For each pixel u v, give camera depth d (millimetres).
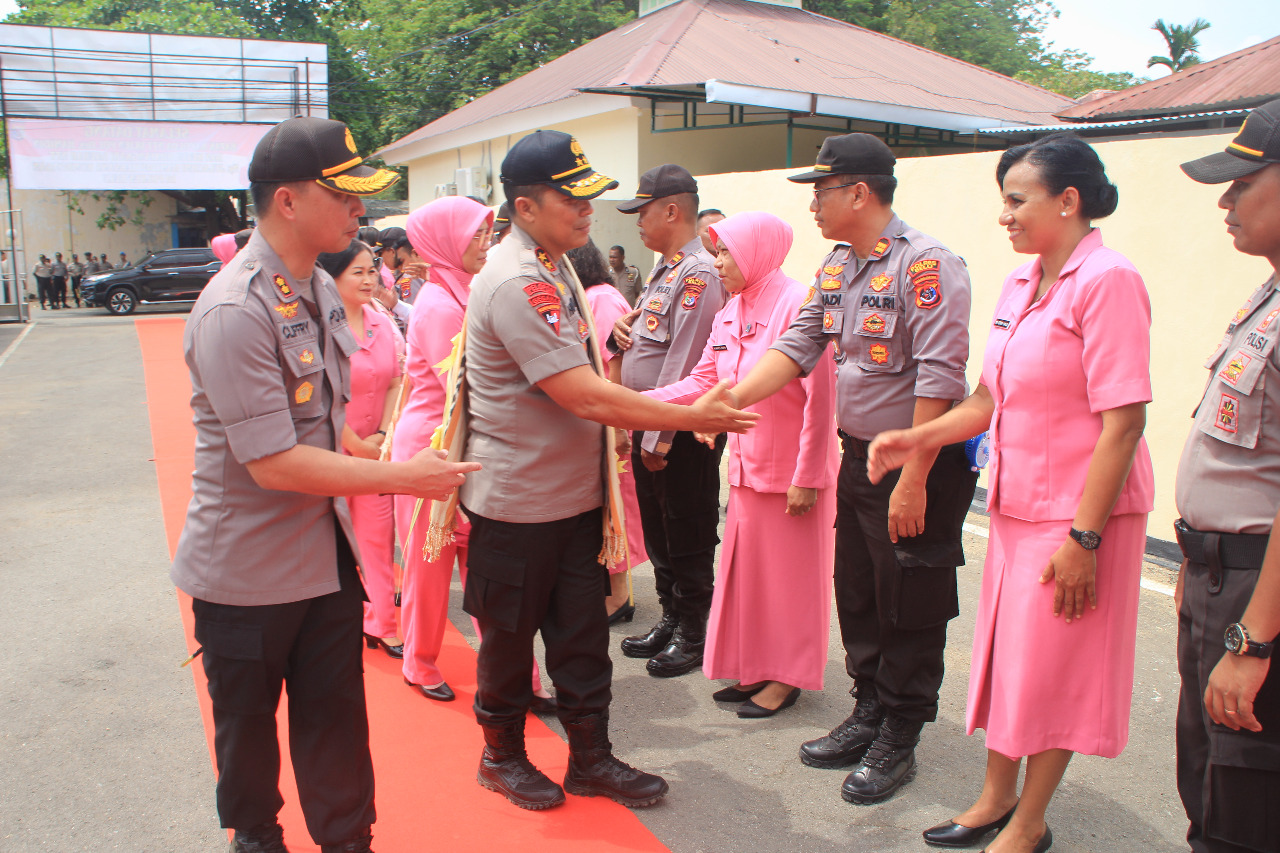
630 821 2762
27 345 16609
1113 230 5172
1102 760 3150
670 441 3580
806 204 7383
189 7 30438
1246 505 1938
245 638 2102
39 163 20719
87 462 7590
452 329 3465
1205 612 2020
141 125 21250
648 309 4023
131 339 17328
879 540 2863
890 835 2709
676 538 3803
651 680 3812
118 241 29844
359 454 2770
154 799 2904
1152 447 5074
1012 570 2473
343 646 2238
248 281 2008
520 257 2543
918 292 2680
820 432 3201
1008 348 2441
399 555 5355
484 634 2785
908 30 24828
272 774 2262
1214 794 1994
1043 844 2596
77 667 3850
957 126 11898
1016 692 2428
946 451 2750
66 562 5168
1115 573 2361
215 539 2100
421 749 3184
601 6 25031
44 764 3102
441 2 25547
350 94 29438
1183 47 34094
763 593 3395
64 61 20500
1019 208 2344
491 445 2664
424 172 21156
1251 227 1906
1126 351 2203
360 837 2316
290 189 2021
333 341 2217
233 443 1981
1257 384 1906
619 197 13141
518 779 2844
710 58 12500
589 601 2777
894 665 2887
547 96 14273
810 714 3498
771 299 3307
